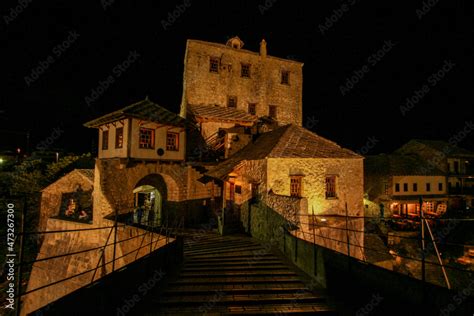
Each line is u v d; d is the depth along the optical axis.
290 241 8.94
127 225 12.07
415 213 27.83
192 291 6.09
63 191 19.09
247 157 15.59
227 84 23.27
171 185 18.48
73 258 14.40
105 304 4.56
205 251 10.24
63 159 23.34
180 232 15.06
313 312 5.16
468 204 29.89
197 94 22.34
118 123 15.88
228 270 7.68
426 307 3.91
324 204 14.16
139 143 15.49
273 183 13.10
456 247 19.73
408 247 20.41
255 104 24.12
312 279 6.90
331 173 14.43
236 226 15.54
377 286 4.78
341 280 5.76
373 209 25.53
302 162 13.84
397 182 27.27
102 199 14.11
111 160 14.77
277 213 11.50
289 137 15.20
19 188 19.73
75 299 3.93
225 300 5.64
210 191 20.08
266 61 24.80
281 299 5.72
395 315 4.40
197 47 22.50
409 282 4.22
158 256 6.93
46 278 15.05
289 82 25.58
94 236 14.06
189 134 21.22
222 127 21.80
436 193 28.38
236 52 23.77
